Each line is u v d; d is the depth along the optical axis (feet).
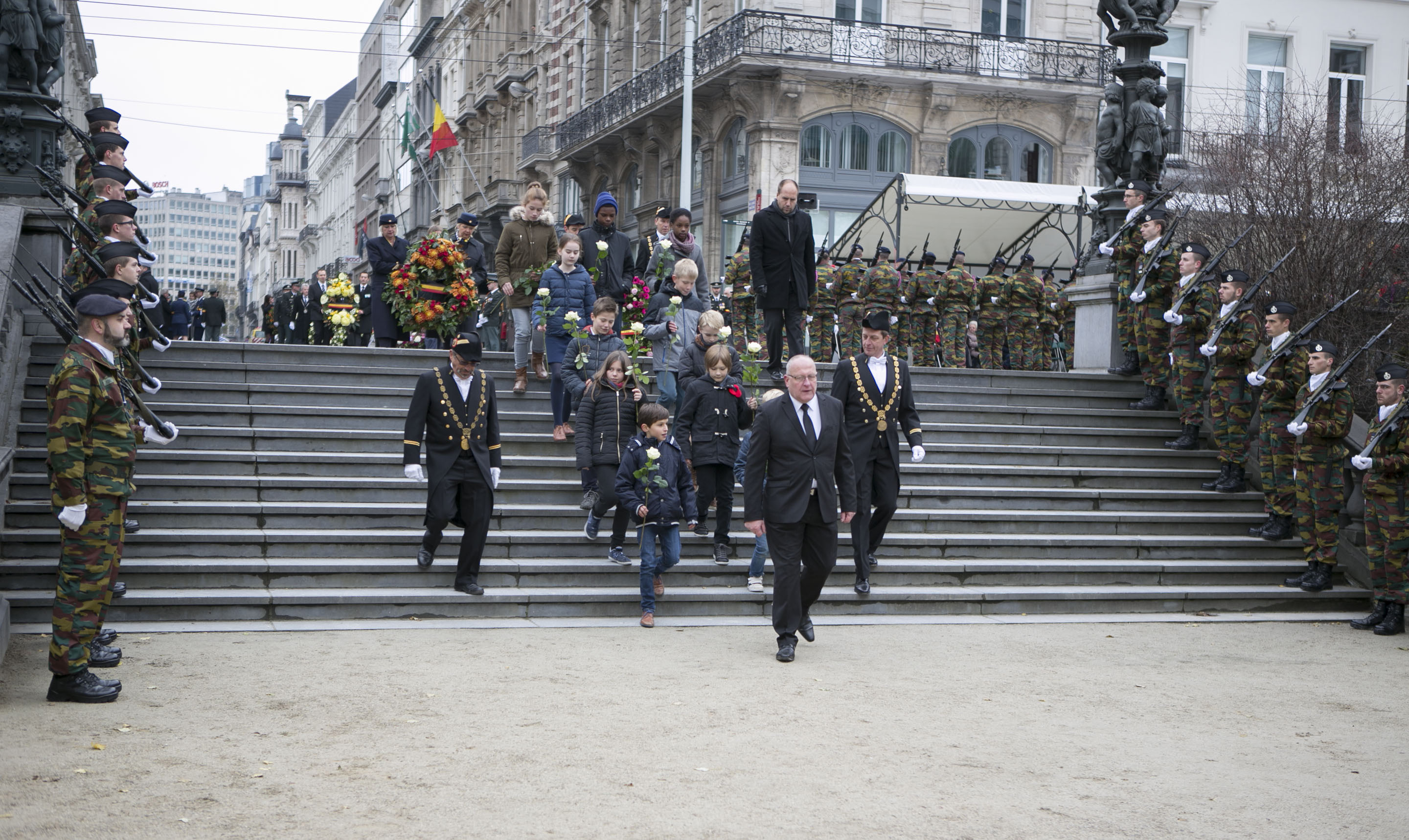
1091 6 96.43
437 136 155.63
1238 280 38.37
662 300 39.40
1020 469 38.47
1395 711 22.89
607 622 29.91
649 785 16.96
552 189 142.31
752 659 26.03
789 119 89.15
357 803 15.89
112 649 23.67
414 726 19.76
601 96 127.65
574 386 34.09
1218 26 92.53
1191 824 16.11
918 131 92.07
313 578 29.94
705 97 94.94
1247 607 34.22
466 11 189.37
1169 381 43.55
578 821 15.42
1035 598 32.91
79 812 15.20
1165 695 23.67
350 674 23.50
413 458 29.73
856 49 89.76
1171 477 39.50
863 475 31.50
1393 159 54.90
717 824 15.44
